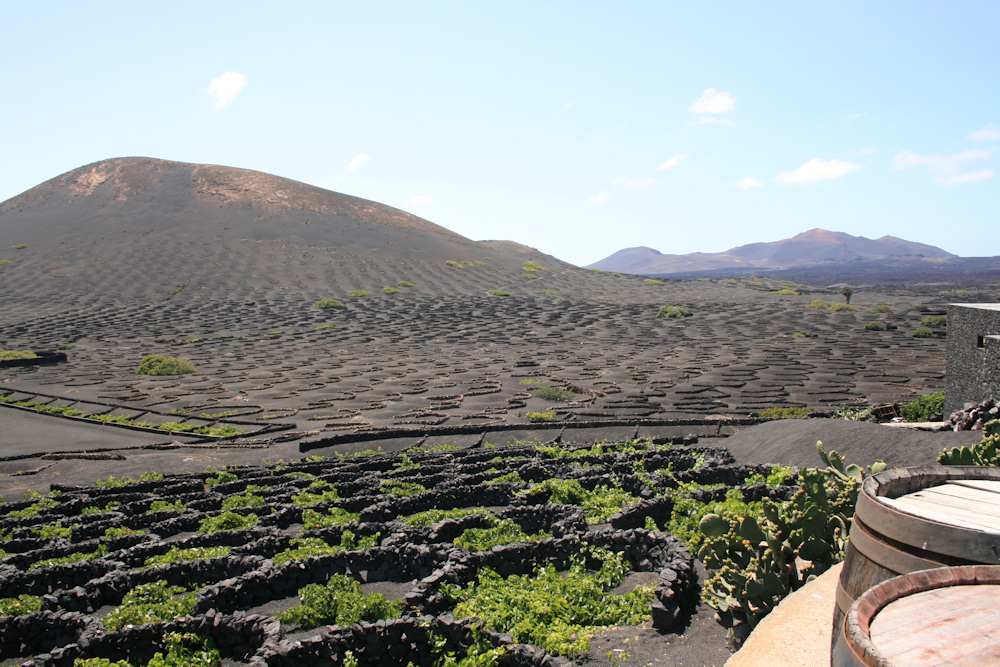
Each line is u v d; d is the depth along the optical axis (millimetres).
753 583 10477
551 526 19547
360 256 149250
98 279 124625
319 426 46344
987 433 13297
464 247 171875
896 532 5812
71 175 188250
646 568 16422
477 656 12477
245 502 25438
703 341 84938
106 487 30172
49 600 15922
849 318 100250
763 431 31484
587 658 12180
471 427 40281
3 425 48344
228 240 150375
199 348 83625
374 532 20406
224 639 13789
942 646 4121
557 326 99062
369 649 13094
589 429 39844
